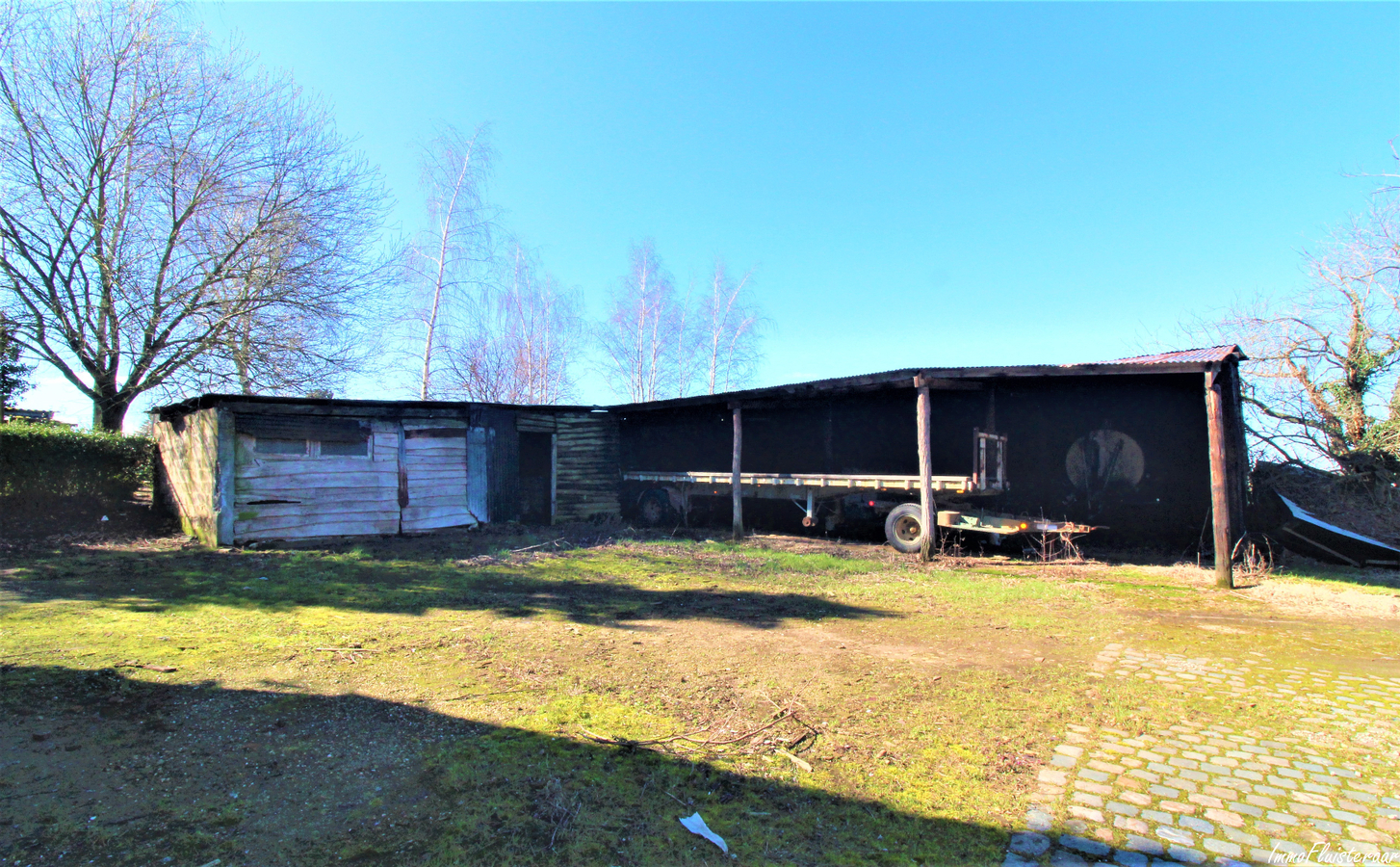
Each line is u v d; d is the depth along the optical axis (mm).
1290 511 11570
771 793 3129
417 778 3162
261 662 4809
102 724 3652
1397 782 3279
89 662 4656
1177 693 4539
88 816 2744
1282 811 3002
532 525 13727
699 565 9594
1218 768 3432
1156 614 7012
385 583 7883
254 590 7293
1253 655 5477
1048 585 8461
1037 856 2645
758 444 15641
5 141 13242
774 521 15375
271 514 10406
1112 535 12172
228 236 15516
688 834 2768
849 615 6730
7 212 13328
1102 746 3689
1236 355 10305
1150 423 11914
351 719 3844
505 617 6352
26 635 5277
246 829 2688
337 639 5477
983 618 6648
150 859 2469
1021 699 4367
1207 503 11258
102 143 14242
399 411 11727
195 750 3379
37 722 3643
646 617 6480
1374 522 12602
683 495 14586
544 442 14641
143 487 13180
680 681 4621
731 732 3783
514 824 2797
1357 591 8148
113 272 14156
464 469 12484
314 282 16031
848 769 3377
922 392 10398
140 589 7180
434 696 4227
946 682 4688
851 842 2738
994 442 11227
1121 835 2801
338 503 11047
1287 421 15148
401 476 11688
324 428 10969
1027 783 3258
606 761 3400
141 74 14328
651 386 27438
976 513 10727
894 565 9836
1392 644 5828
